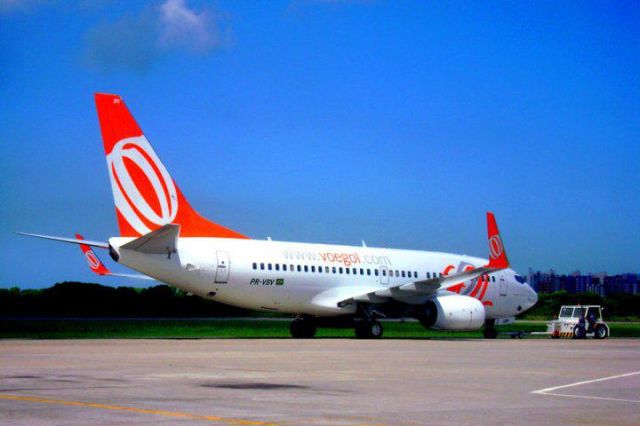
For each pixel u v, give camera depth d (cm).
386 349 2766
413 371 1862
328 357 2281
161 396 1321
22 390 1385
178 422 1060
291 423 1070
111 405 1208
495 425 1087
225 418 1099
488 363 2158
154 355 2252
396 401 1308
